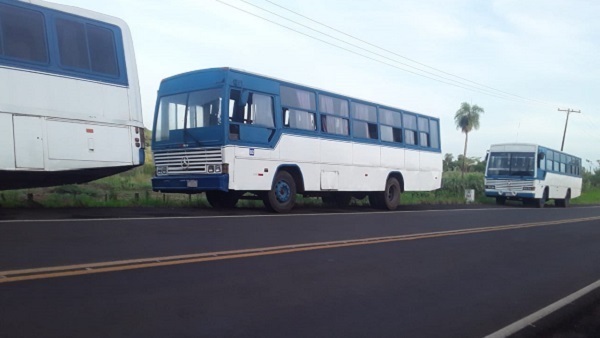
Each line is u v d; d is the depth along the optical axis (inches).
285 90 601.0
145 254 293.3
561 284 307.4
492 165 1263.5
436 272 315.0
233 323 195.5
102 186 863.1
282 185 593.0
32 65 398.9
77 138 422.3
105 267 256.7
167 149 565.6
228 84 531.2
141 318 190.9
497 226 611.8
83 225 372.8
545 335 214.7
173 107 568.1
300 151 613.6
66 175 432.5
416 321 216.2
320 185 642.8
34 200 524.1
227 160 526.3
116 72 450.0
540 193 1237.1
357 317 215.5
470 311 236.7
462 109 2679.6
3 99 383.6
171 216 466.9
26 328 171.6
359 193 751.1
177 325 187.6
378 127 745.6
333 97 670.5
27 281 223.5
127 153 453.7
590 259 407.2
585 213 1032.8
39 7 405.7
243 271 275.9
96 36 439.2
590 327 230.1
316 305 227.6
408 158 806.5
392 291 261.9
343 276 285.0
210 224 432.5
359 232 459.5
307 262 312.5
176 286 236.1
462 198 1242.6
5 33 386.9
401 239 436.1
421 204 978.7
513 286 293.0
